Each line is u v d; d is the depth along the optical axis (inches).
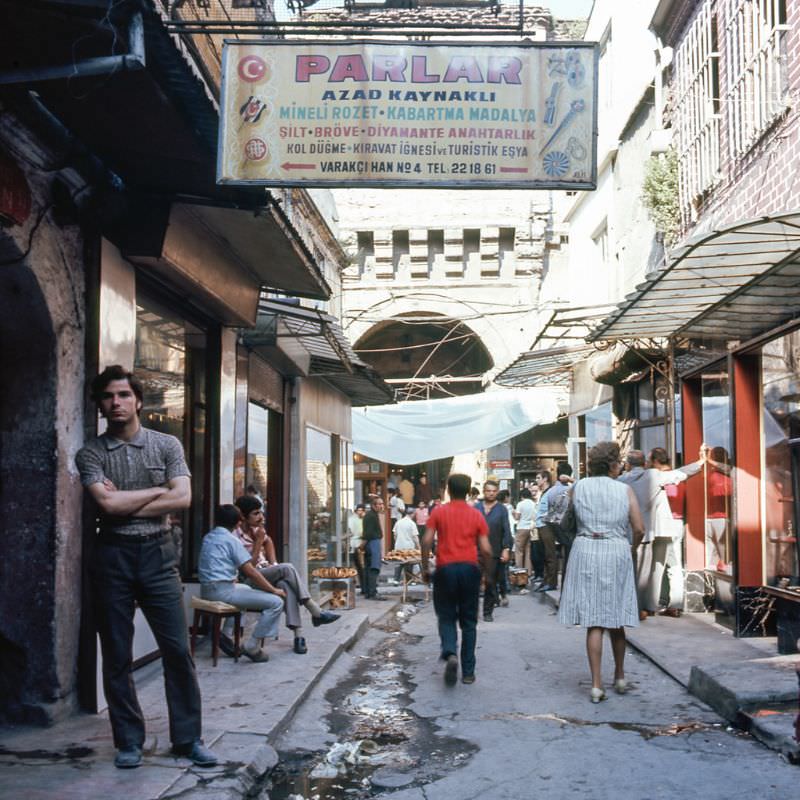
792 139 337.7
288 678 303.4
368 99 227.9
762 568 385.4
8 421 241.9
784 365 354.9
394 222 1056.8
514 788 204.7
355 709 284.4
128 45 183.0
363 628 442.3
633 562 290.8
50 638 238.7
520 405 874.8
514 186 227.3
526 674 332.2
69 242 249.3
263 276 395.9
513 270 1068.5
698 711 269.6
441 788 205.9
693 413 484.7
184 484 202.8
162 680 289.1
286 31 223.8
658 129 532.7
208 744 222.4
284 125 226.8
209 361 385.7
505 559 503.8
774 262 315.6
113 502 196.7
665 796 196.5
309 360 541.6
